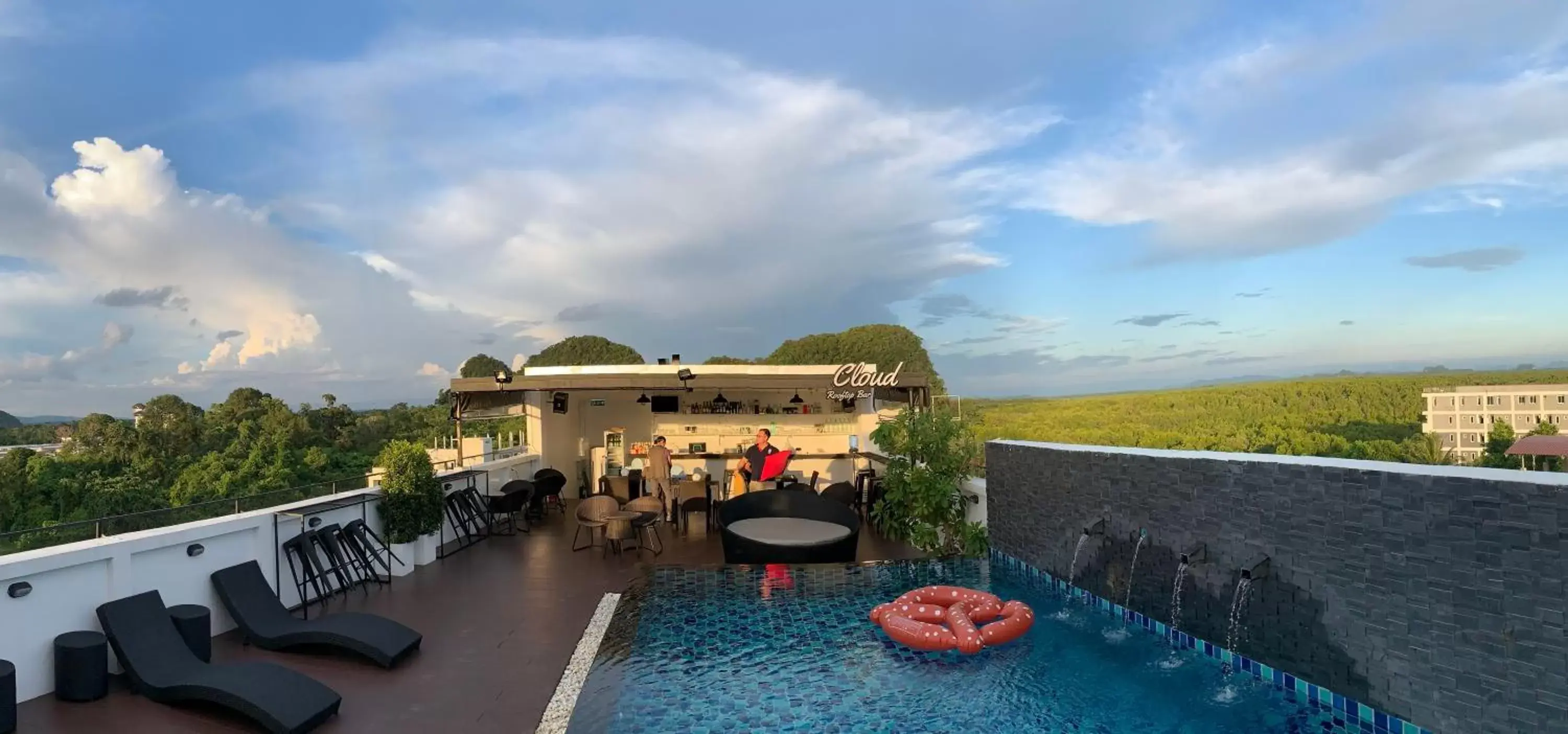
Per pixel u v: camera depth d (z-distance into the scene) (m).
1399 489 4.34
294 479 37.09
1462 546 4.00
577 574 8.80
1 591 4.82
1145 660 5.77
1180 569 6.08
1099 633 6.43
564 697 5.21
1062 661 5.77
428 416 45.22
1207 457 5.88
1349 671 4.67
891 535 9.77
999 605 6.63
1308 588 4.96
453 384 12.43
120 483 33.84
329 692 4.86
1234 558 5.59
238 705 4.61
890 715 4.88
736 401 16.16
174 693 4.84
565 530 11.77
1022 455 8.67
